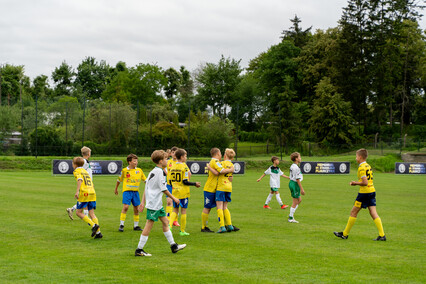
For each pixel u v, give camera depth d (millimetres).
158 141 40031
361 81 63906
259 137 64500
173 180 9477
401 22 66312
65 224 10453
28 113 39812
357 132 60688
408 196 18750
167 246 8211
